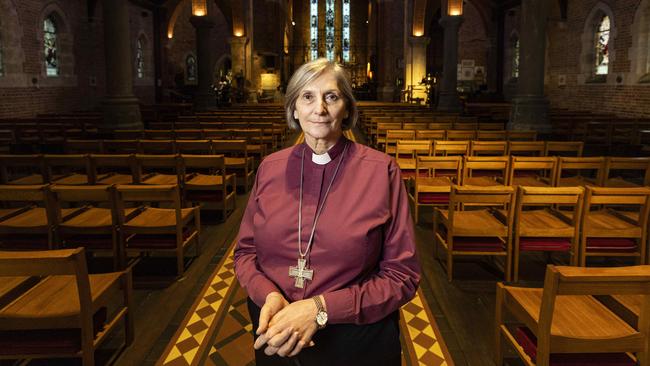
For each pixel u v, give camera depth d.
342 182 1.69
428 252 5.98
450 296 4.71
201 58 22.88
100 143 8.40
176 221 5.00
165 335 3.89
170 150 8.48
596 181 6.60
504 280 5.09
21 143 11.51
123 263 5.04
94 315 3.30
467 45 36.97
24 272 2.81
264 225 1.72
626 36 18.00
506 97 30.00
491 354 3.64
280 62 36.34
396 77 33.00
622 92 18.27
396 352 1.72
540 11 12.34
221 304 4.46
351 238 1.61
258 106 23.48
